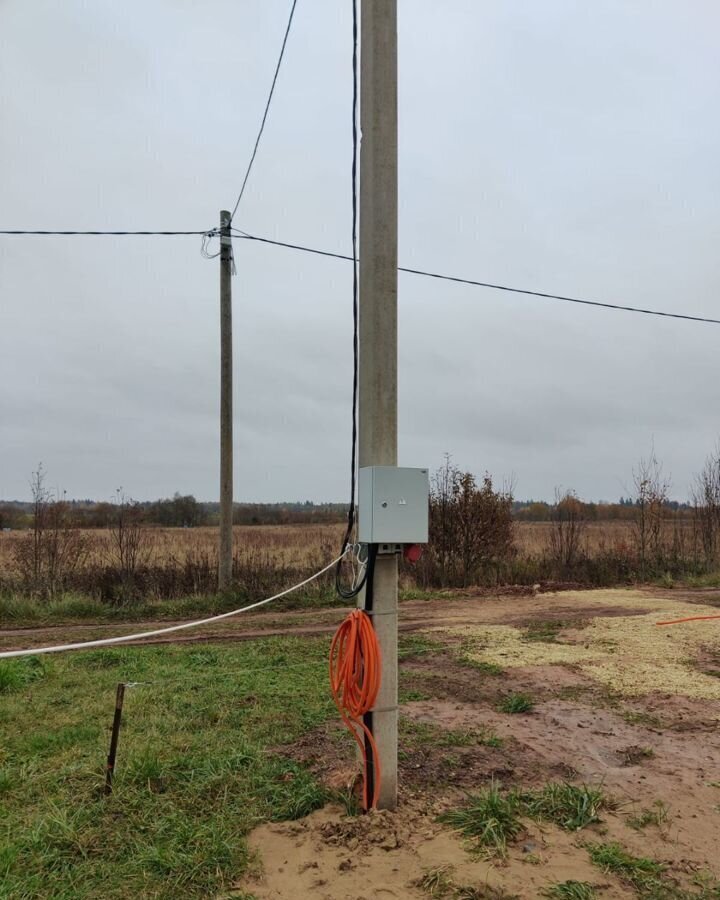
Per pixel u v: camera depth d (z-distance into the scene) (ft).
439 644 26.21
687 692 19.27
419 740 15.33
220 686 19.51
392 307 11.75
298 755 14.19
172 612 36.32
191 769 13.30
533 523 62.69
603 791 12.69
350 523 12.78
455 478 50.26
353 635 11.22
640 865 10.05
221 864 9.93
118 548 43.14
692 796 12.57
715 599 39.70
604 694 19.22
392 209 11.78
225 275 40.34
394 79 11.90
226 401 40.57
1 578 40.22
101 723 16.31
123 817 11.39
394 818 11.00
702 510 57.82
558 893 9.20
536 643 26.27
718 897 9.36
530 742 15.35
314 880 9.48
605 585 48.06
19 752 14.49
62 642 28.48
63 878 9.66
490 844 10.43
